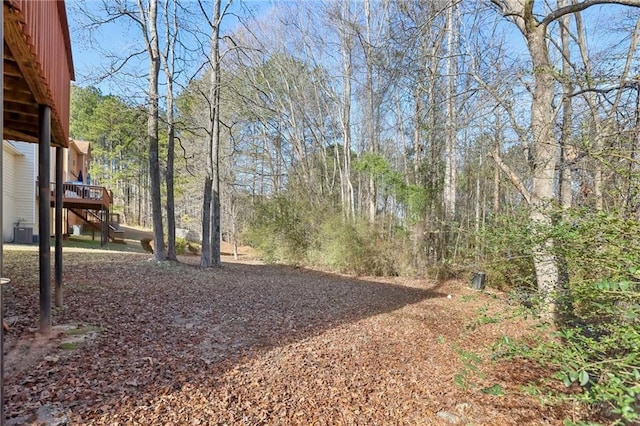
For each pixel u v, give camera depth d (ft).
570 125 12.77
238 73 48.73
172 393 9.25
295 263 44.86
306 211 45.88
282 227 46.57
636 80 10.19
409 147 42.11
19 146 38.75
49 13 10.50
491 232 10.97
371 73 42.22
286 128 58.18
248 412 8.80
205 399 9.16
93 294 18.53
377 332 16.51
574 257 8.25
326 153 59.47
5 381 8.84
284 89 56.03
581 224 7.51
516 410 9.78
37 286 18.49
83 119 73.92
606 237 6.90
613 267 7.00
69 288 19.13
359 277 35.91
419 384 11.30
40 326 12.34
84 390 8.86
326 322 17.62
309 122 57.11
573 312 10.05
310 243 44.39
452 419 9.23
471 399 10.39
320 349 13.64
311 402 9.64
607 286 5.85
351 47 46.29
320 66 52.44
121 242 53.93
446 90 32.86
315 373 11.43
